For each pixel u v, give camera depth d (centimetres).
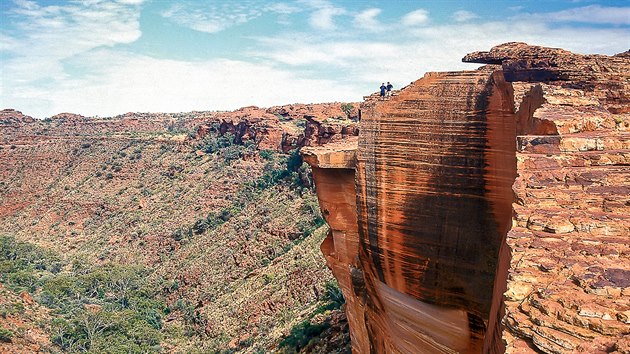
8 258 11756
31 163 18475
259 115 16975
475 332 1406
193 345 7075
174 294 9281
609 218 740
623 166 907
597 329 536
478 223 1399
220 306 7638
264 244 9119
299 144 13212
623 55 1708
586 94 1362
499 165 1386
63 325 7281
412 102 1591
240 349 5997
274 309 6575
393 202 1552
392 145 1576
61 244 13838
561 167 921
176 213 13262
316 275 6594
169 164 16412
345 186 1769
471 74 1574
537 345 543
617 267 628
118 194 15625
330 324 3803
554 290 598
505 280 713
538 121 1096
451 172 1461
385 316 1642
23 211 16250
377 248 1585
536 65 1553
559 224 730
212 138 16962
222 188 13412
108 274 10144
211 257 9775
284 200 10581
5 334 6231
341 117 14300
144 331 7456
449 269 1429
